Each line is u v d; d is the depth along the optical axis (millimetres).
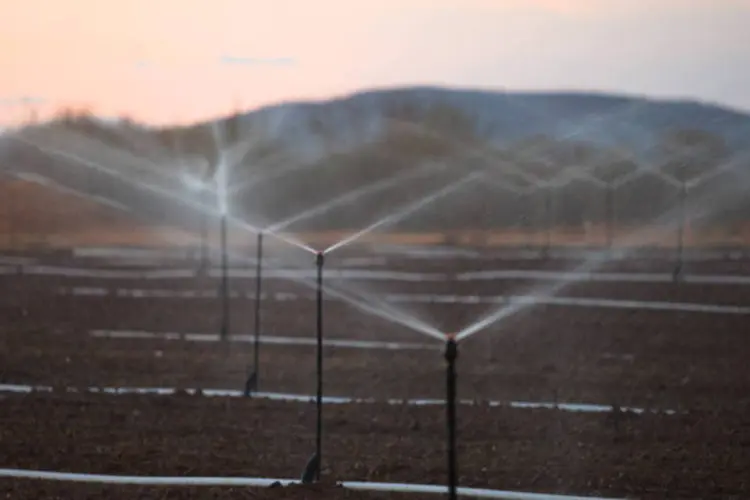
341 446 14562
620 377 19516
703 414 16578
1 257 41031
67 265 38406
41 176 57781
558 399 17750
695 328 24656
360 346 22734
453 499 10461
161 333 24203
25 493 12227
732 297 29406
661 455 14219
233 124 64375
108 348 22203
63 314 26938
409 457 14023
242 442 14742
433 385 18797
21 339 23125
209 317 26719
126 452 14195
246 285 33250
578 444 14758
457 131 67375
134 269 37469
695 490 12750
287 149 63094
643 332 24188
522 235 50969
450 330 24875
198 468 13484
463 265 37969
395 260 40094
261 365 20531
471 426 15703
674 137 58344
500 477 13148
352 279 34531
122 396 17469
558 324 25375
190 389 18406
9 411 16406
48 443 14602
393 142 64750
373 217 56094
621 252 42219
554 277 34125
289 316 27047
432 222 55281
